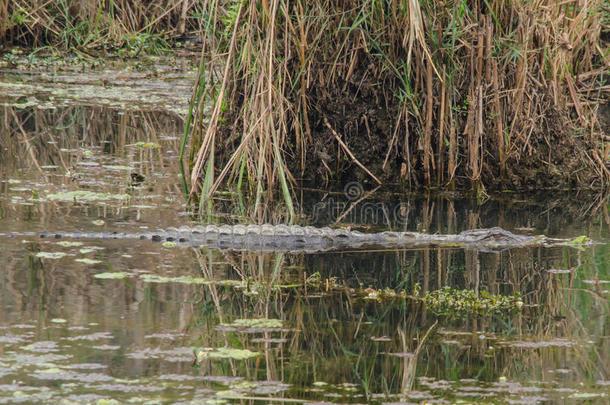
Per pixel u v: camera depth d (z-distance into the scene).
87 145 30.56
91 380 11.26
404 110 26.53
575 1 28.19
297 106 26.84
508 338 13.63
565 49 27.47
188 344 12.83
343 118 27.20
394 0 25.25
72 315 13.90
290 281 17.08
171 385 11.19
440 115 26.23
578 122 30.28
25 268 16.67
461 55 26.64
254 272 17.70
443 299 15.77
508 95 26.84
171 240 20.14
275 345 12.97
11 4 48.88
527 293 16.52
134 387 11.07
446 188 27.06
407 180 27.20
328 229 21.27
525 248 20.58
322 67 26.70
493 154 27.31
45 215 21.36
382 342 13.30
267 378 11.58
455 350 12.98
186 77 44.53
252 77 24.91
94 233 19.91
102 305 14.57
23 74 43.16
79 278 16.22
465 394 11.20
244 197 24.94
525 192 27.11
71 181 25.34
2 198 22.86
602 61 33.59
